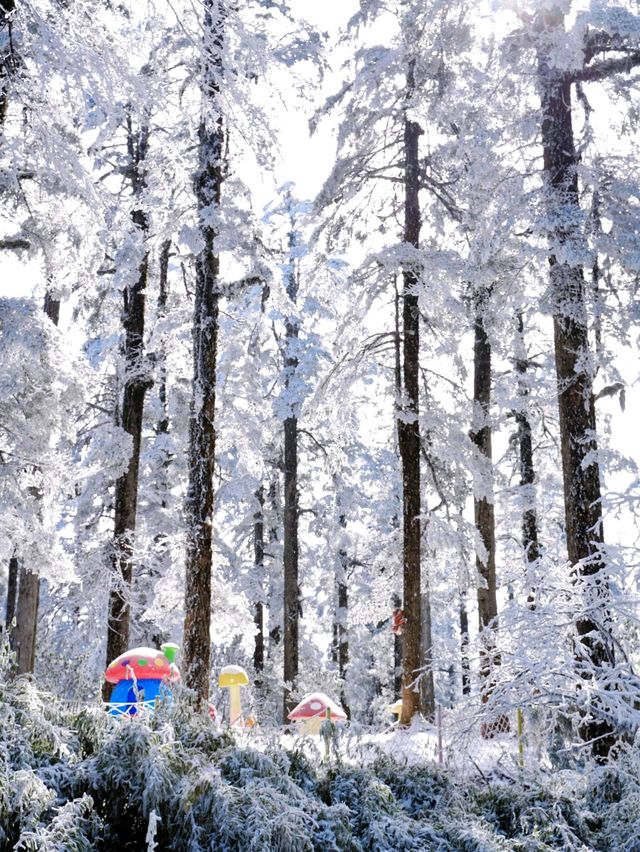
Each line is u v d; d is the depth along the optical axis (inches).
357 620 830.5
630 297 515.8
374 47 723.4
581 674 366.9
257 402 844.0
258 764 246.5
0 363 550.6
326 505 1273.4
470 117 545.0
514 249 529.7
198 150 637.3
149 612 691.4
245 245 618.5
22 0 338.3
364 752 325.4
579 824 282.2
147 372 727.7
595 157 521.7
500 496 832.9
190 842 210.5
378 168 769.6
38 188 505.4
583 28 476.7
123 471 694.5
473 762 319.6
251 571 1195.3
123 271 634.8
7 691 237.0
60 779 214.4
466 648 372.5
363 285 751.1
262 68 382.9
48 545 591.5
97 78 340.5
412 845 247.8
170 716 257.6
